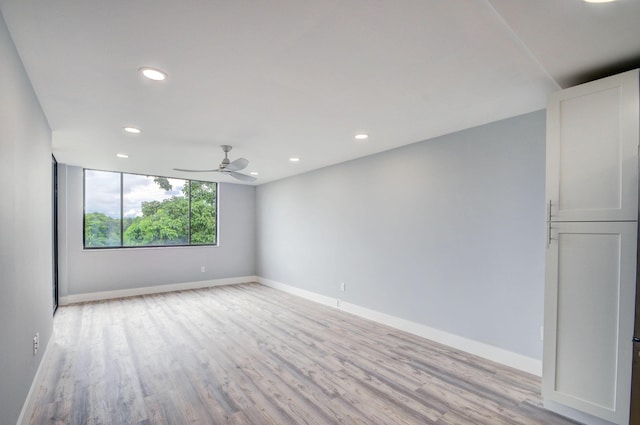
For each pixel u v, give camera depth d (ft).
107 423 6.86
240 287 21.85
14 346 6.02
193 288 21.36
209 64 6.44
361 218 14.92
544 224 8.96
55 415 7.15
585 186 6.63
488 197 10.21
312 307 16.57
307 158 15.20
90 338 11.97
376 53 6.04
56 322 13.92
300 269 19.13
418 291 12.33
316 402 7.71
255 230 24.25
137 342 11.58
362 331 12.80
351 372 9.27
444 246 11.46
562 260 6.92
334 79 7.12
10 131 5.63
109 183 19.07
